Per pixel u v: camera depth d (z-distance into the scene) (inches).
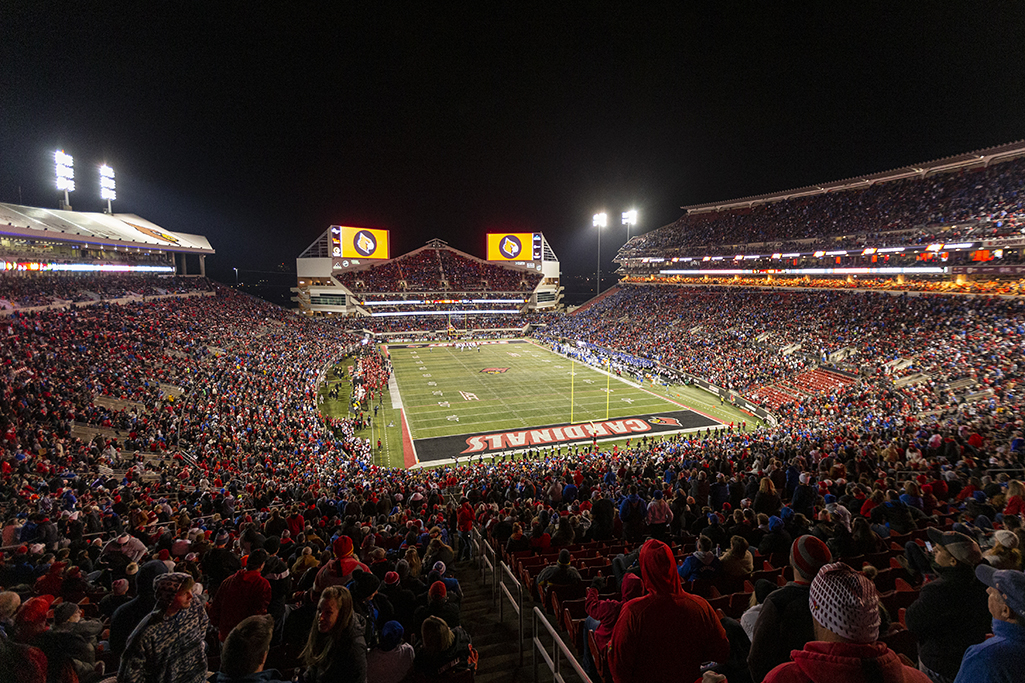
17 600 163.0
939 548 135.4
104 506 554.6
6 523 447.5
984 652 95.1
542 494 614.9
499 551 423.8
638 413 1493.6
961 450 619.2
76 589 258.5
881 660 82.7
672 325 2379.4
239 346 1811.0
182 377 1299.2
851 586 85.1
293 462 907.4
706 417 1451.8
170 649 139.2
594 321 2883.9
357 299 3287.4
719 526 329.7
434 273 3651.6
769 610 120.7
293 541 339.3
